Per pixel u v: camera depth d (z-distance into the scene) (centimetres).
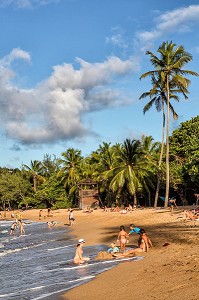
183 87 4653
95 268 1448
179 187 5175
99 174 6366
